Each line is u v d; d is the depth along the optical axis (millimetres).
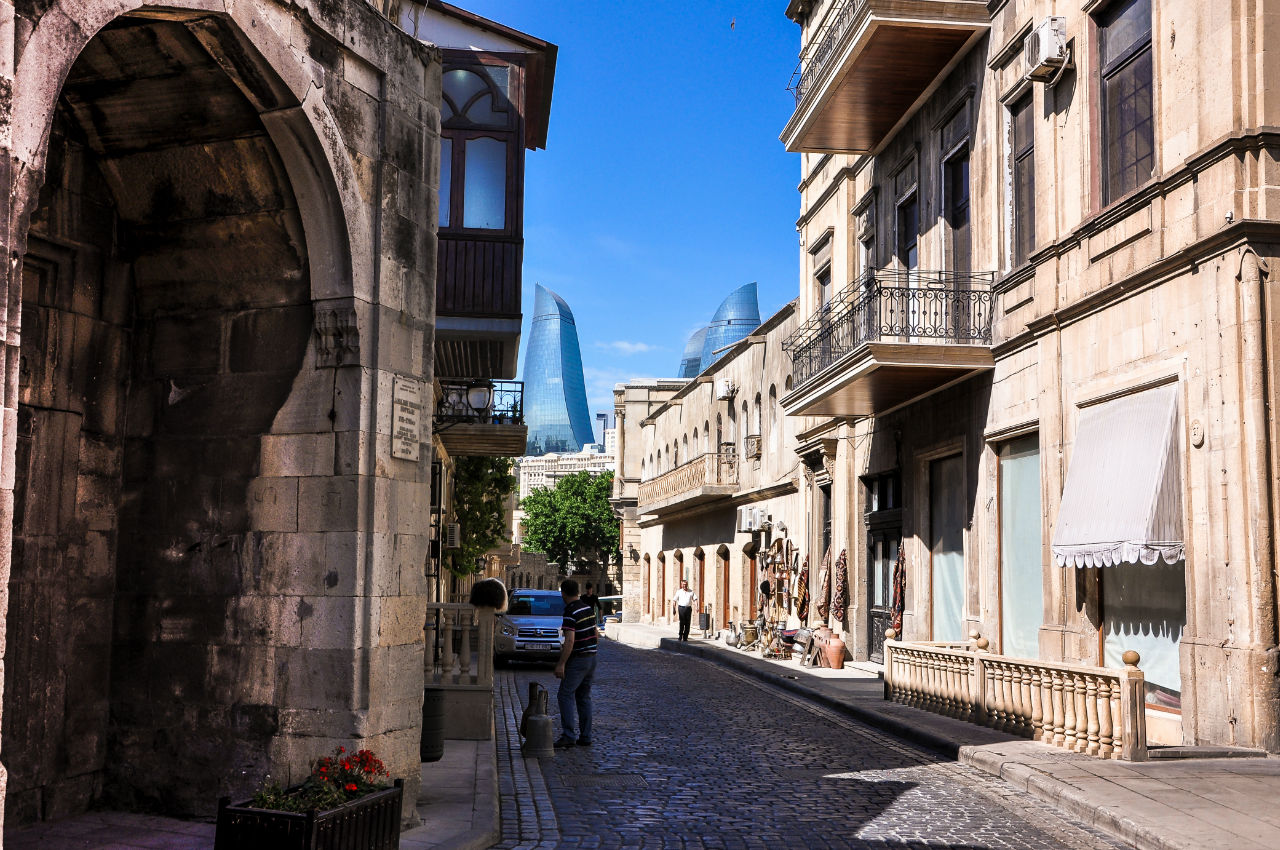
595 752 11180
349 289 7219
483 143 14875
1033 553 14078
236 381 7598
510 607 24094
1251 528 9641
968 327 15727
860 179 21172
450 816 7582
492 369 18812
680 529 39281
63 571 7320
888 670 14922
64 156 7246
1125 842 7160
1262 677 9422
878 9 15250
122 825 7125
